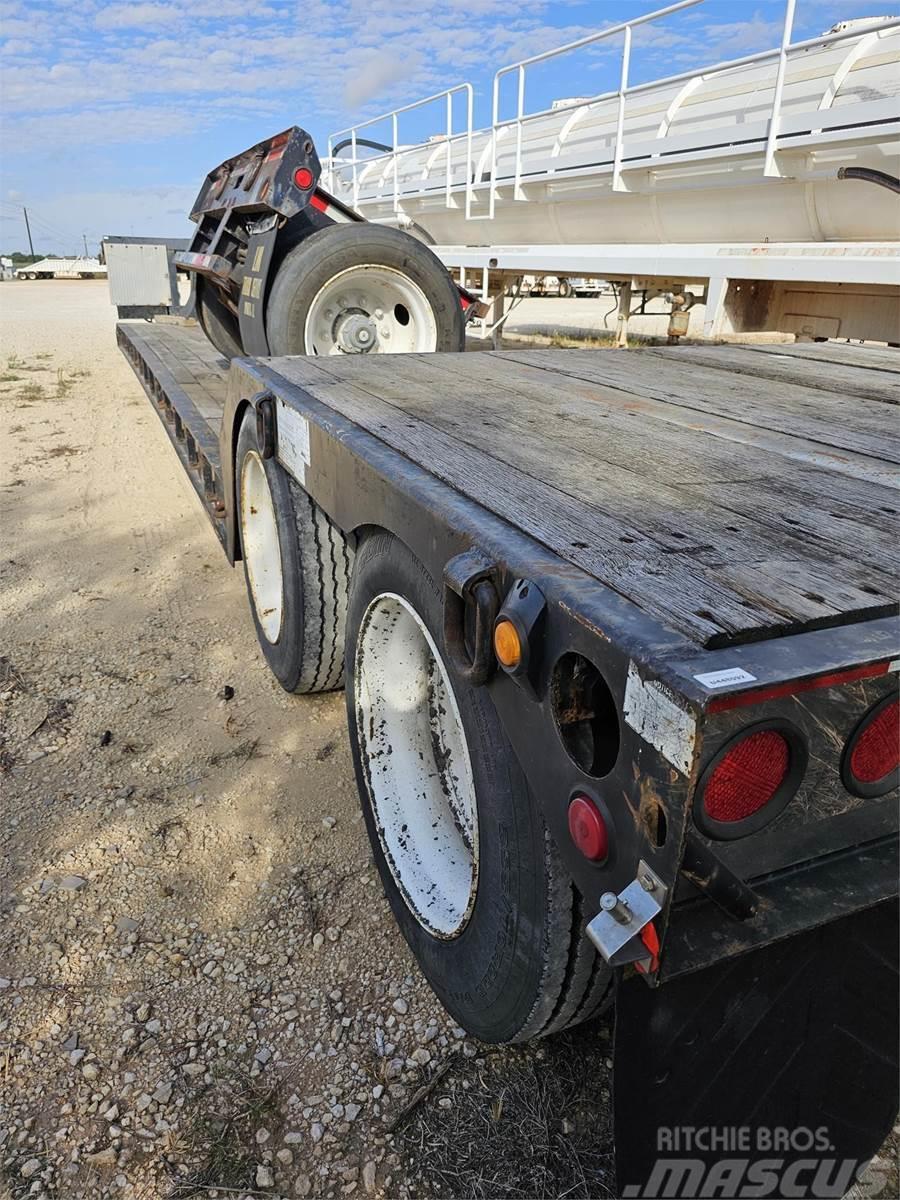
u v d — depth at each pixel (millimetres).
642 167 6160
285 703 3283
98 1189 1604
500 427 2053
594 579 1152
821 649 970
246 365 3090
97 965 2084
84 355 13867
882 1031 1274
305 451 2305
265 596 3309
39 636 3797
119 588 4355
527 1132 1706
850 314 5352
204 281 6559
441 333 5000
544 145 7559
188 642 3779
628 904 1004
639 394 2520
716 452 1838
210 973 2074
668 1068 1157
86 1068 1825
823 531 1359
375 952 2150
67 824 2578
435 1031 1929
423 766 2180
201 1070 1832
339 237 4652
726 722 905
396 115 10023
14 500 5754
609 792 1062
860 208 5055
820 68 5059
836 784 1049
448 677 1582
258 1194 1602
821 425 2105
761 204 5723
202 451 3969
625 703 997
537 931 1392
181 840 2525
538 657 1175
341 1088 1800
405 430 2014
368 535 2020
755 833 1018
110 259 13086
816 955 1187
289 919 2248
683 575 1165
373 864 2449
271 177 4699
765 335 7188
